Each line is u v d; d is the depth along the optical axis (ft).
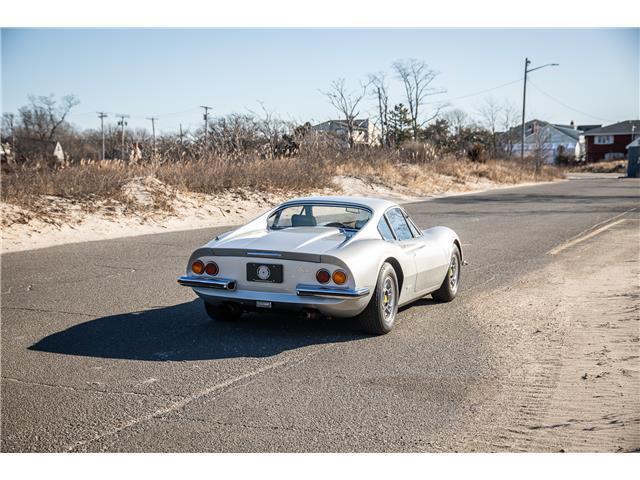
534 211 73.36
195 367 18.03
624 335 21.84
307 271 19.92
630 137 334.03
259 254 20.24
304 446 13.21
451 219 63.36
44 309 24.77
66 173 57.57
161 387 16.40
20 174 55.62
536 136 274.77
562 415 14.94
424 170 120.16
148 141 84.23
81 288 28.81
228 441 13.41
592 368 18.38
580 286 30.96
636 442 13.56
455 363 18.78
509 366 18.54
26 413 14.66
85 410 14.87
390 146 133.59
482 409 15.25
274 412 14.88
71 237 45.32
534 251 43.11
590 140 344.49
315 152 95.91
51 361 18.37
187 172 67.46
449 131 222.48
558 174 184.75
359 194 87.61
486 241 47.80
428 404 15.52
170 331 21.79
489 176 140.26
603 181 169.07
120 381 16.79
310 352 19.66
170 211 56.75
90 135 269.03
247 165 74.69
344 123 124.57
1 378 16.90
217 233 49.98
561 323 23.70
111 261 36.17
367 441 13.48
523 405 15.53
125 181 60.13
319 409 15.11
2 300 26.27
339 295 19.51
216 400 15.56
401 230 23.98
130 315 23.97
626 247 44.45
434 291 27.07
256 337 21.21
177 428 13.98
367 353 19.65
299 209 23.36
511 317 24.66
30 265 34.53
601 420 14.65
